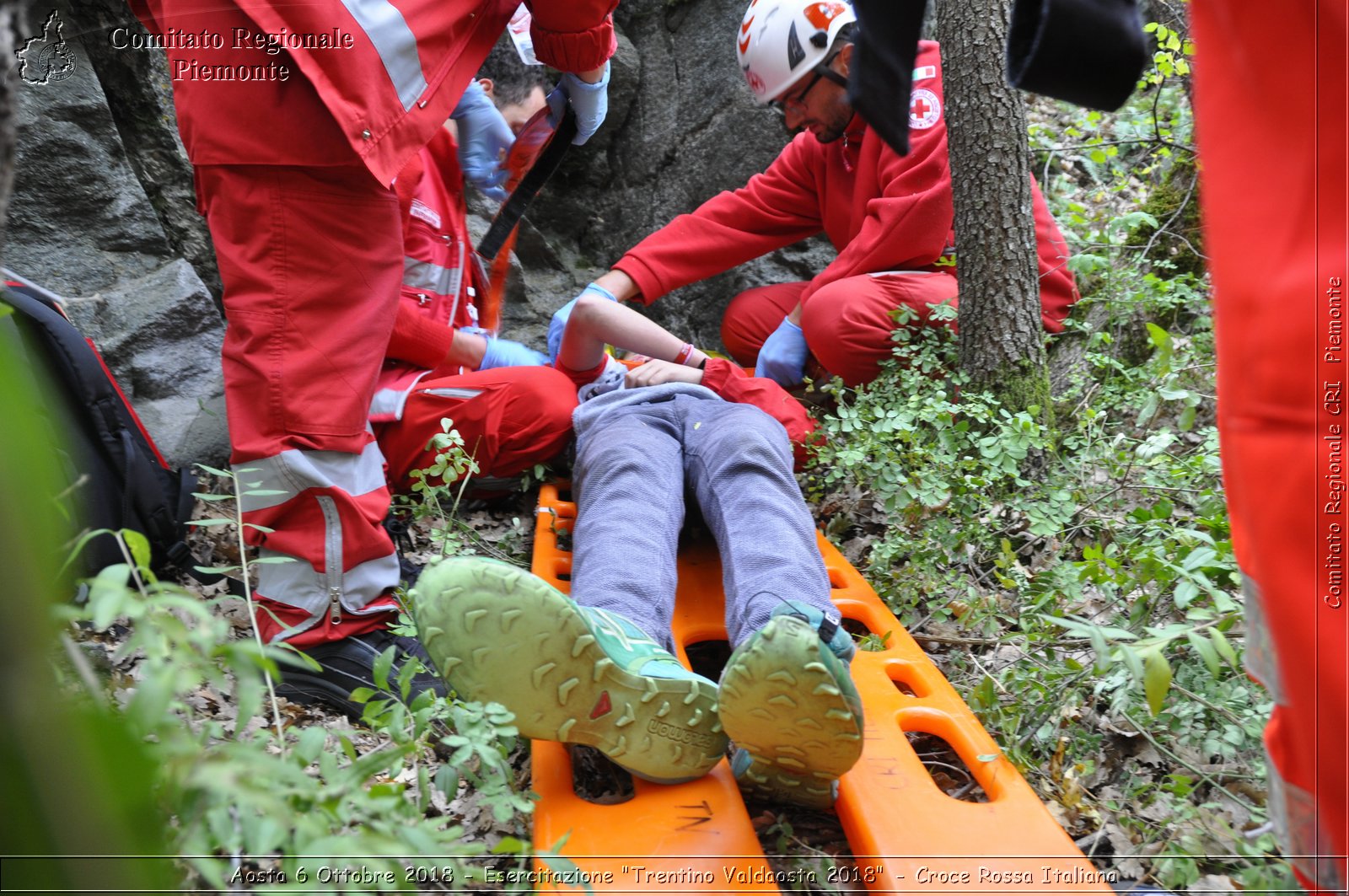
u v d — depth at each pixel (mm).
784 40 2637
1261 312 929
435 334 2467
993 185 2439
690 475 2035
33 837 484
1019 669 1800
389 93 1739
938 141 2723
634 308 3895
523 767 1659
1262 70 927
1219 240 981
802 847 1448
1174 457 2250
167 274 2791
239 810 847
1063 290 2832
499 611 1276
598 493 1867
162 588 894
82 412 1943
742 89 3746
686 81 3879
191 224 3002
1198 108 1021
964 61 2414
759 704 1241
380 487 1929
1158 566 1718
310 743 1029
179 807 817
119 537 933
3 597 454
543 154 2646
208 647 864
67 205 2684
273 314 1774
